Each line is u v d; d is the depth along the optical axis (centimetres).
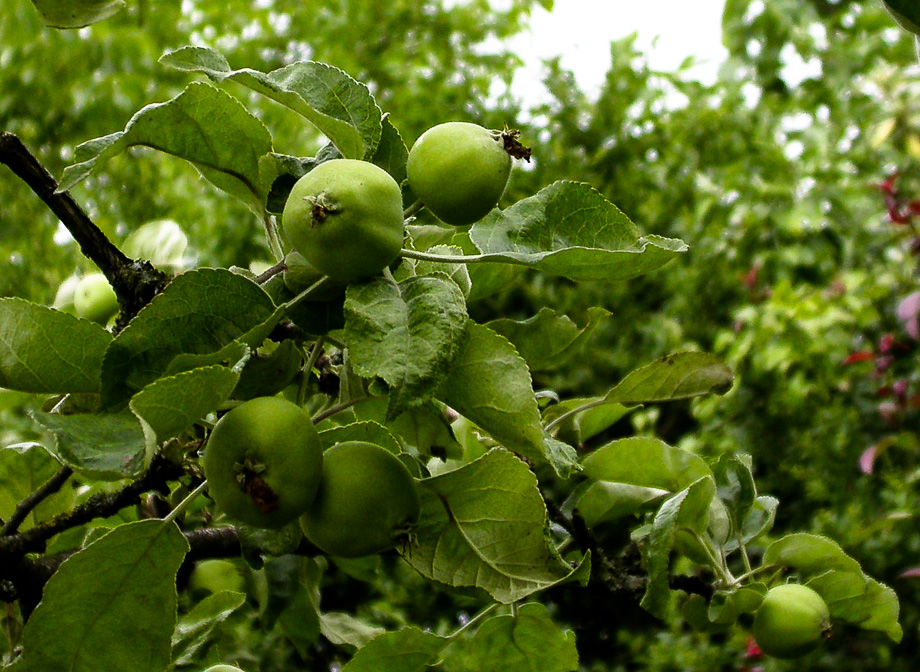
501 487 91
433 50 412
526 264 89
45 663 87
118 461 84
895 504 251
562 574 91
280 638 158
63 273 280
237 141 93
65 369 88
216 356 85
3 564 90
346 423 102
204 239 317
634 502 110
